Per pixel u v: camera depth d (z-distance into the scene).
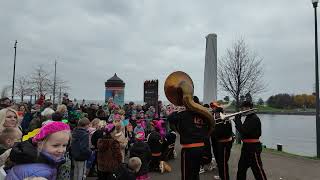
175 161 12.08
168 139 12.16
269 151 14.88
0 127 4.50
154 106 16.98
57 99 39.91
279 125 39.22
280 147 15.85
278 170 10.60
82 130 7.01
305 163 11.85
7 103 9.80
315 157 13.16
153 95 17.53
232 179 9.32
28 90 39.59
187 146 6.18
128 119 12.36
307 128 35.06
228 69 32.56
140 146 8.34
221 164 8.39
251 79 29.78
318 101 13.29
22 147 3.00
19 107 10.30
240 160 7.60
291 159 12.69
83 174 7.11
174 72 6.52
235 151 14.34
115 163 7.61
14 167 2.99
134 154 8.22
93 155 8.80
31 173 2.90
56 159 3.15
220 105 8.52
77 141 6.89
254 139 7.42
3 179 3.24
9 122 4.74
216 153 9.09
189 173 6.18
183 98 6.20
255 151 7.39
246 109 7.50
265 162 12.00
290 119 49.09
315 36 13.43
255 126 7.34
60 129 3.17
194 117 6.24
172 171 10.42
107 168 7.60
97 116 11.16
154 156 10.24
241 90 23.38
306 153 16.89
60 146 3.17
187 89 6.22
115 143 7.70
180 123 6.27
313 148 19.77
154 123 11.78
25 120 9.93
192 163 6.16
